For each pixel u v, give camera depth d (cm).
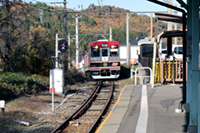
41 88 2956
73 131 1515
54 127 1585
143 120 1520
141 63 4250
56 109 2072
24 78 2958
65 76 3716
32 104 2147
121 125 1442
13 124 1562
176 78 2872
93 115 1888
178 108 1695
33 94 2622
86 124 1658
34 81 2986
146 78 3369
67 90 3031
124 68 5559
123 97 2311
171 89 2514
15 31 3316
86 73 5131
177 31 2442
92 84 3653
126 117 1612
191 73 1277
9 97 2245
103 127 1426
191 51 1399
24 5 3120
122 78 4212
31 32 3538
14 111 1831
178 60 2884
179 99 2055
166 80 2891
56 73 2612
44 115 1883
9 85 2480
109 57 3938
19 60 3544
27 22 3350
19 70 3528
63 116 1855
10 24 3148
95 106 2195
